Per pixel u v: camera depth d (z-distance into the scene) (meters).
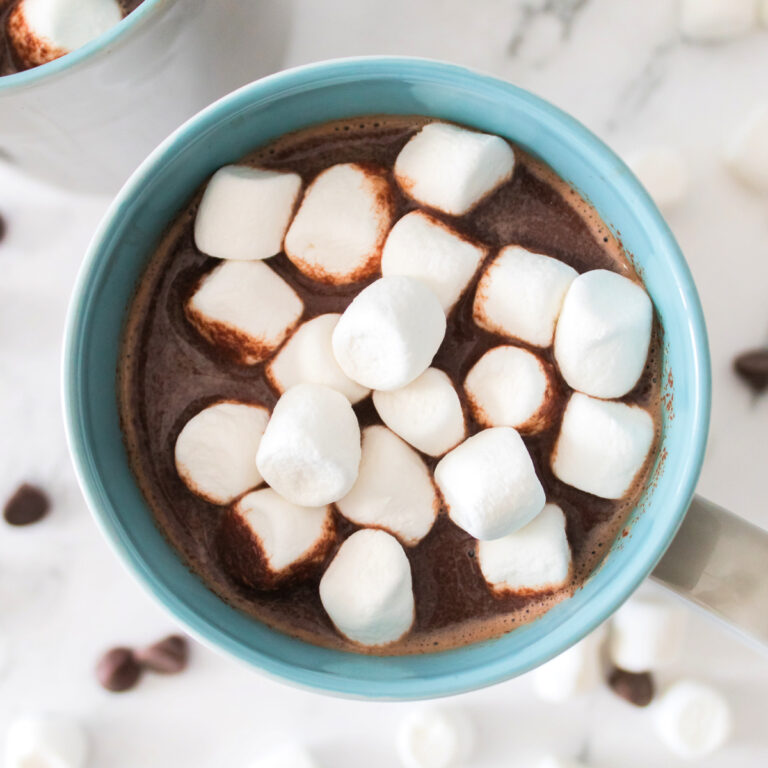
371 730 0.30
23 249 0.30
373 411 0.25
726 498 0.29
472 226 0.25
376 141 0.25
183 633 0.30
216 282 0.25
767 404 0.29
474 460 0.24
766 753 0.30
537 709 0.30
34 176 0.28
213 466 0.25
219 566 0.25
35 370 0.30
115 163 0.28
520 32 0.29
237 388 0.25
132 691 0.30
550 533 0.24
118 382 0.25
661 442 0.24
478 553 0.25
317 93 0.24
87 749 0.30
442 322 0.24
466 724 0.30
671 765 0.30
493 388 0.24
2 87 0.23
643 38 0.29
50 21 0.26
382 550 0.24
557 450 0.25
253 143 0.25
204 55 0.25
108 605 0.30
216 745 0.30
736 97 0.29
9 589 0.30
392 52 0.29
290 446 0.24
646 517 0.24
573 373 0.24
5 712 0.30
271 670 0.23
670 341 0.24
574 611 0.24
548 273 0.24
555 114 0.24
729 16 0.28
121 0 0.27
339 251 0.25
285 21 0.28
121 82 0.25
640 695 0.30
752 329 0.29
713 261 0.29
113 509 0.24
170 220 0.25
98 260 0.24
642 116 0.29
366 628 0.24
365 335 0.24
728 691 0.30
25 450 0.30
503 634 0.25
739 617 0.24
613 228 0.25
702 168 0.29
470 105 0.24
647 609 0.29
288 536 0.24
